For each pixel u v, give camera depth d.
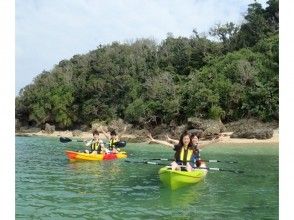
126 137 32.97
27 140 34.91
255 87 33.12
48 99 51.25
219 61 43.69
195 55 49.53
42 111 51.00
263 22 45.56
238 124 32.12
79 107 50.25
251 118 32.62
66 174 11.97
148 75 48.44
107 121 45.94
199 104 34.06
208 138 28.44
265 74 34.00
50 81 55.03
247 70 34.19
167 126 36.75
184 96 36.94
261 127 30.38
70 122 50.28
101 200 8.23
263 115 31.56
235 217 6.95
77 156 15.48
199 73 40.16
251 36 45.81
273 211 7.39
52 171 12.66
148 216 6.96
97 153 16.12
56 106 50.00
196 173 10.17
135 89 45.41
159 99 39.06
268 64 35.50
